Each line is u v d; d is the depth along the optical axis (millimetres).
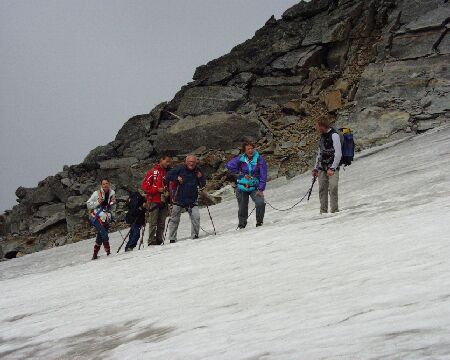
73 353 4410
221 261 7633
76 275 10633
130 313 5453
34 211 36312
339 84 31656
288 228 9766
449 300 2900
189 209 13242
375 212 9102
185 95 35812
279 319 3631
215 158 31094
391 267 4316
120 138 36625
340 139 10961
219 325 3955
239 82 35188
